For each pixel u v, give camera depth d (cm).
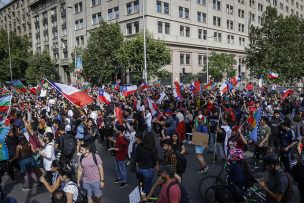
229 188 588
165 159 719
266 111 1551
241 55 6856
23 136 917
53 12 7212
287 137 913
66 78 6994
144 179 732
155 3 4934
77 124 1247
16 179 1021
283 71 3097
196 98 1970
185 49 5444
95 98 2097
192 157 1233
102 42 4356
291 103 1748
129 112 1436
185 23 5438
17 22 9269
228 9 6475
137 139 775
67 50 6750
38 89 3047
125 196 840
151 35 4144
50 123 1325
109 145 1366
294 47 3086
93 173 675
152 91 2758
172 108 1652
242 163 620
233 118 1295
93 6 5859
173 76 5197
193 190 865
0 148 681
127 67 4222
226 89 2128
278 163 555
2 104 985
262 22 3312
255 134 995
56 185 620
